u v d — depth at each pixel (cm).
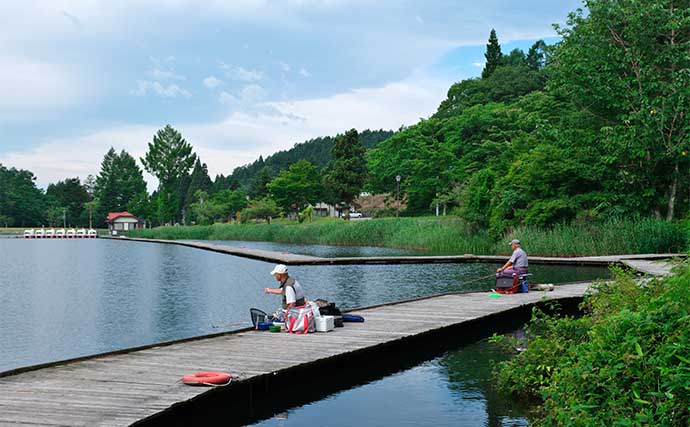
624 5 3600
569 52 3734
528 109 6250
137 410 713
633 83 3619
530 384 913
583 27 3691
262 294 2366
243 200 11500
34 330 1644
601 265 2866
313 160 17188
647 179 3606
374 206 11419
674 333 606
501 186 4069
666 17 3516
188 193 14488
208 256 4547
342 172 9250
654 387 575
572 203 3622
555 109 5191
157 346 1074
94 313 1923
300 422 826
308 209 8575
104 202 14712
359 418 837
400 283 2475
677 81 3425
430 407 876
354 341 1115
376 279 2609
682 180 3566
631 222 3441
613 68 3597
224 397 839
